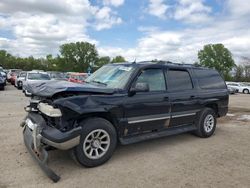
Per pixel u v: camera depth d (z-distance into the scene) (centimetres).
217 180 399
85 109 414
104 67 592
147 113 503
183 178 403
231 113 1101
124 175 408
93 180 388
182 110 577
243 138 654
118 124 462
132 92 474
